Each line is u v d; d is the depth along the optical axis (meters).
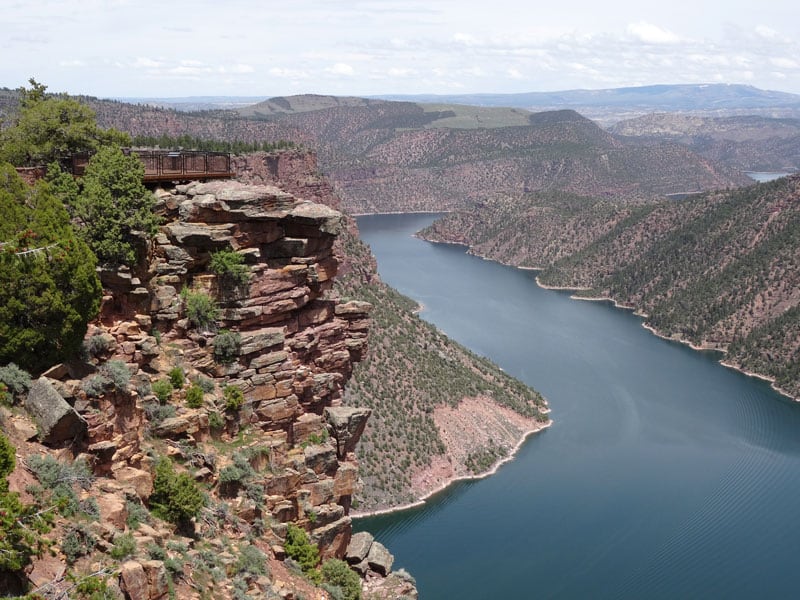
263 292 55.19
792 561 133.75
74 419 40.22
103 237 51.84
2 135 61.16
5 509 31.75
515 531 142.38
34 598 30.09
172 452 47.22
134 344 49.56
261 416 54.72
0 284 42.38
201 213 54.25
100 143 63.53
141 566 35.47
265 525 50.03
